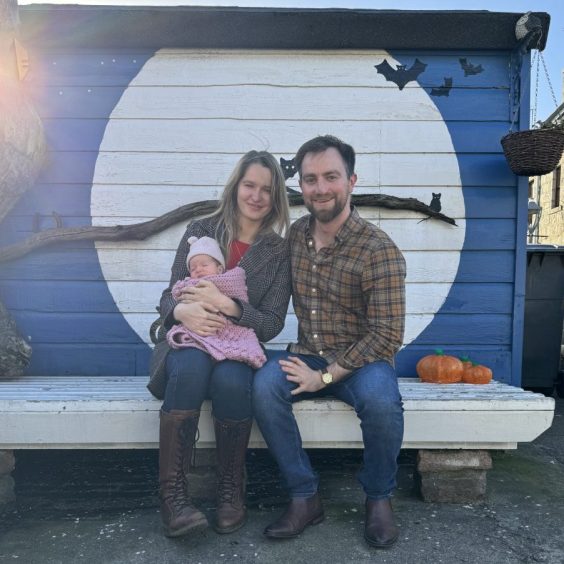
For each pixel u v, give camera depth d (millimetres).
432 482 2438
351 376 2145
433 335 3244
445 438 2363
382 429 1994
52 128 3189
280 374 2090
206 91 3217
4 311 3064
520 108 3201
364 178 3229
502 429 2355
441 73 3221
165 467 2004
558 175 13281
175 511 1971
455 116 3229
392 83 3223
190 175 3225
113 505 2422
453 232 3232
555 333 4016
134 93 3207
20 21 2990
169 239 3219
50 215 3207
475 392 2570
